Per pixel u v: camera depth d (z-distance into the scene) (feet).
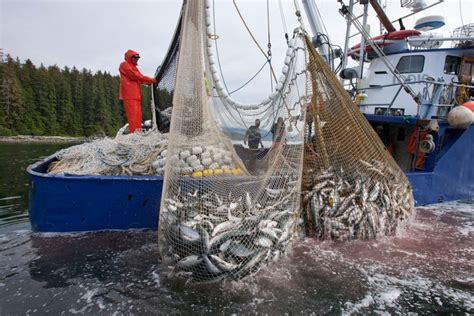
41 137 170.50
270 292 12.75
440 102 29.27
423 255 16.79
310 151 19.95
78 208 17.65
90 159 20.02
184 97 15.65
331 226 17.63
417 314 11.78
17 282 13.30
